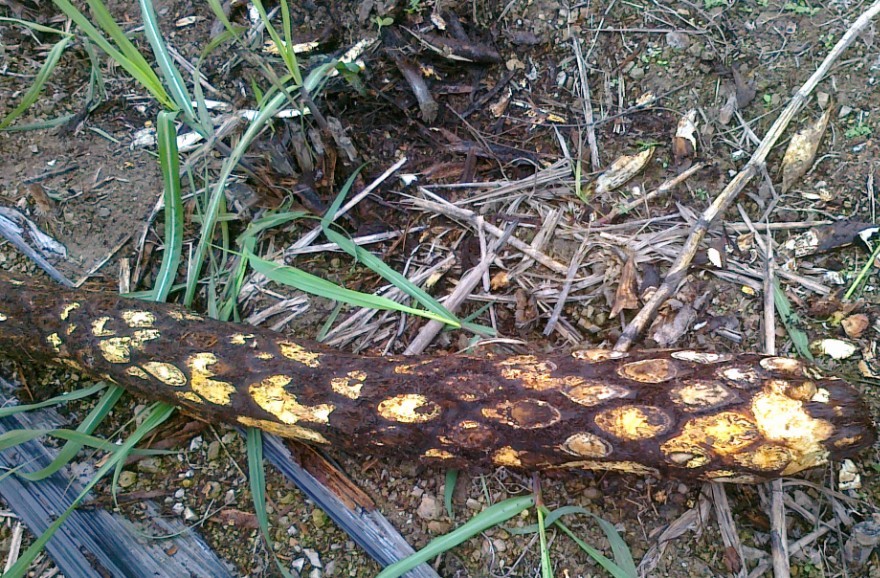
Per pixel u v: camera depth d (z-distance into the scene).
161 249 0.68
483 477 0.58
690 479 0.49
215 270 0.66
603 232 0.65
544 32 0.73
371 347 0.63
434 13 0.72
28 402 0.63
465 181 0.69
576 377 0.49
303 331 0.64
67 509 0.57
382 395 0.51
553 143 0.70
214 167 0.70
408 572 0.55
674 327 0.61
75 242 0.69
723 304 0.61
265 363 0.53
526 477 0.57
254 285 0.66
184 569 0.57
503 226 0.67
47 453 0.61
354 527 0.57
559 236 0.66
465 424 0.50
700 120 0.68
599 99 0.71
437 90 0.72
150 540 0.58
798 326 0.60
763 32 0.69
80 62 0.76
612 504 0.56
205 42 0.76
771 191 0.65
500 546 0.56
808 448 0.44
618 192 0.67
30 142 0.72
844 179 0.64
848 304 0.60
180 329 0.55
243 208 0.68
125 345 0.55
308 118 0.69
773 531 0.54
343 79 0.70
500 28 0.73
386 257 0.67
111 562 0.57
